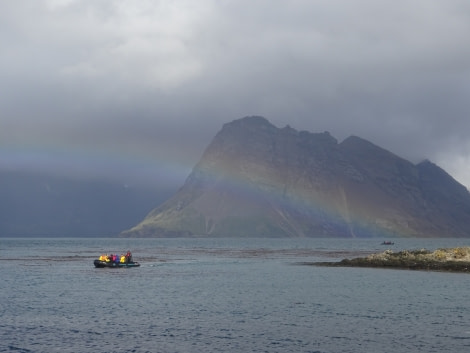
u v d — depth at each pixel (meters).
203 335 49.22
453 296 74.50
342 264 134.38
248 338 48.09
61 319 56.62
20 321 55.50
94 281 94.00
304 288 84.19
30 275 105.75
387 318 57.59
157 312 61.06
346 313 60.69
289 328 52.31
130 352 43.31
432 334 49.78
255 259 172.38
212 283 91.31
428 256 130.50
